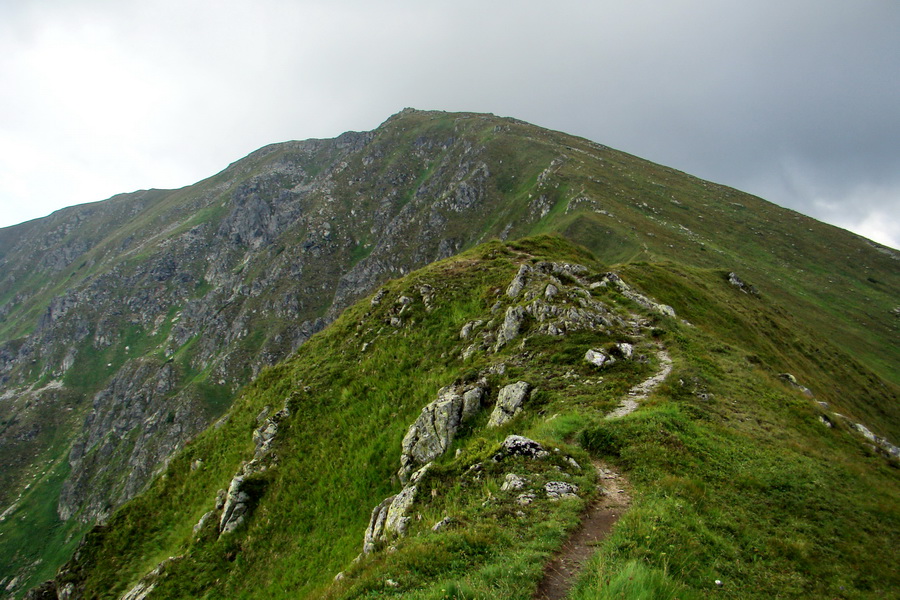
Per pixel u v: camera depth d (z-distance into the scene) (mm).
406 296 43875
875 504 16172
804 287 135375
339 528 24734
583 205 157500
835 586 11531
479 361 31203
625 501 13844
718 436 19297
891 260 163125
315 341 46250
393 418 30797
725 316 55281
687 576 10109
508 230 189375
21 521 174125
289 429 33656
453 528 12672
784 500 15680
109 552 30797
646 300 39938
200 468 36000
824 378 62719
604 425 18844
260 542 25859
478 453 17656
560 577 9867
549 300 34094
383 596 10078
